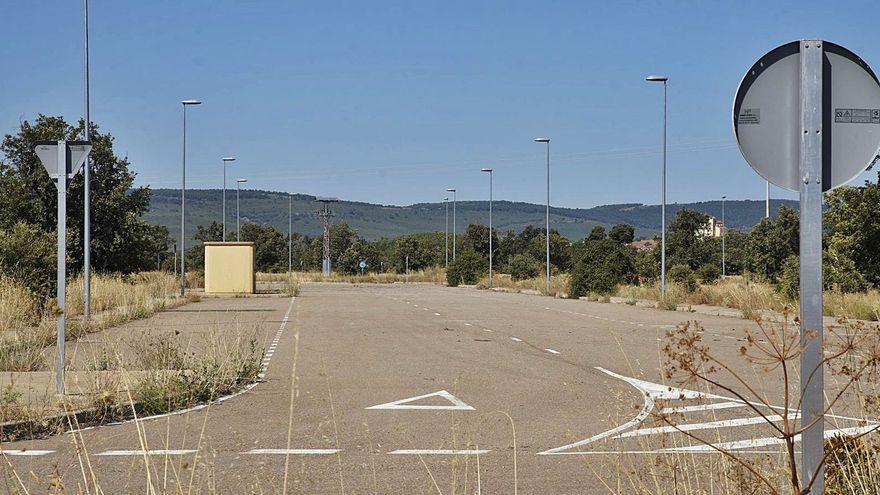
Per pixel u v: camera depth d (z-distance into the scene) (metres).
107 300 32.38
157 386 12.02
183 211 45.62
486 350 19.58
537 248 106.94
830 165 5.07
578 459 8.73
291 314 33.06
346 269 103.25
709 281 59.12
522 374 15.41
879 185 34.09
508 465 8.52
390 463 8.61
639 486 6.70
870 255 34.53
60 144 12.40
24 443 9.43
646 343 21.02
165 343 16.42
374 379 14.80
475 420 10.98
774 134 5.10
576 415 11.30
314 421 10.94
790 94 5.11
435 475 8.11
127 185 40.72
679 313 33.78
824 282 33.97
